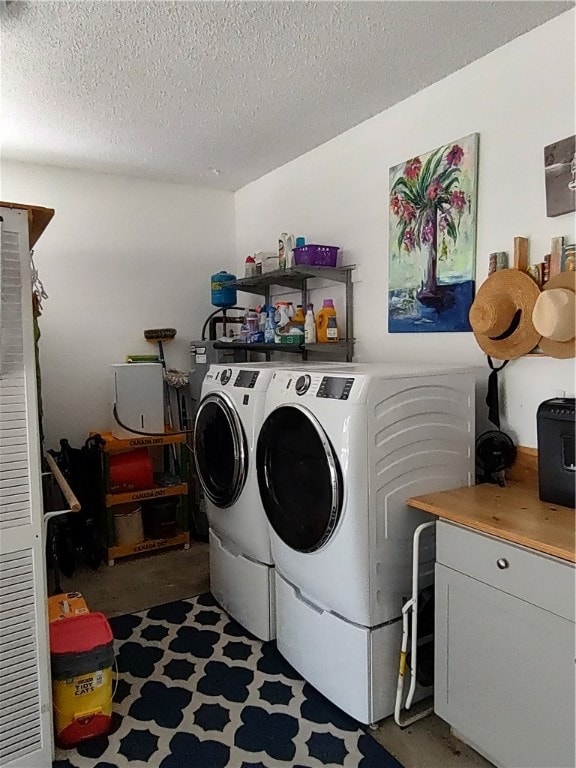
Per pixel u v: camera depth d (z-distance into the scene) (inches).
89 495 135.7
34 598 67.4
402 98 103.2
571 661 55.9
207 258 164.2
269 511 88.4
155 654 93.4
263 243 153.1
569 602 55.7
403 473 76.3
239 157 135.6
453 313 95.5
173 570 128.6
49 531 123.1
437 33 81.2
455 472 82.6
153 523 139.6
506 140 85.7
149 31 78.9
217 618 105.6
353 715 76.2
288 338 122.2
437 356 100.3
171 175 150.3
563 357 76.8
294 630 87.0
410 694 75.0
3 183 135.6
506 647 62.4
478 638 65.7
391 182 107.2
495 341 85.7
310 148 129.8
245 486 95.4
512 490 80.0
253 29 79.0
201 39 81.3
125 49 83.7
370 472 72.7
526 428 84.7
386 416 74.2
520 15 77.1
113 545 133.3
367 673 74.3
